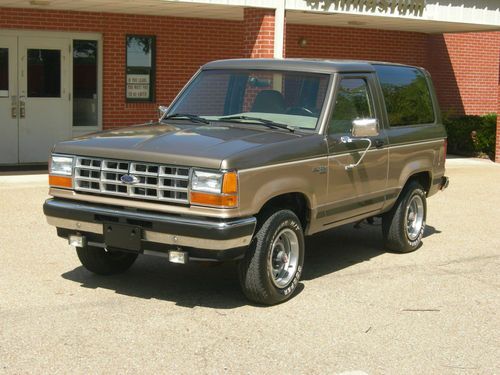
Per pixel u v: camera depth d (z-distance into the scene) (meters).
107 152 6.37
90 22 15.77
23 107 15.52
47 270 7.48
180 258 6.14
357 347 5.69
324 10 13.95
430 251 8.93
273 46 13.41
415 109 8.79
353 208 7.56
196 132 6.84
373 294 7.07
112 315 6.20
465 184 14.40
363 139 7.54
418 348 5.72
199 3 12.85
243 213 6.07
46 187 12.19
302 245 6.82
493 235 9.89
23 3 14.13
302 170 6.70
